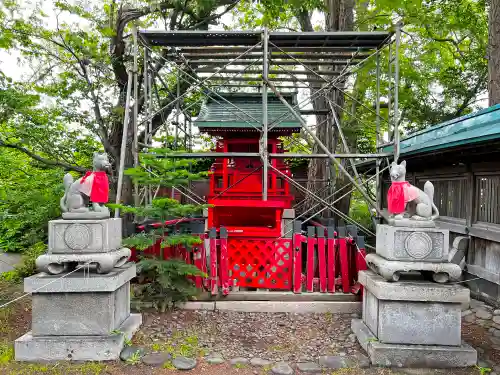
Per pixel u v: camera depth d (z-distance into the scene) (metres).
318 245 5.89
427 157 6.69
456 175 6.74
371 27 10.83
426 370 4.03
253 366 4.12
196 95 11.54
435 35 11.80
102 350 4.15
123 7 9.76
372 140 13.54
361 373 3.97
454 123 6.52
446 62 13.53
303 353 4.44
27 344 4.11
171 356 4.23
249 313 5.63
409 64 12.38
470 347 4.15
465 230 6.29
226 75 13.00
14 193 9.26
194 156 7.03
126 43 10.01
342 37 7.28
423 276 4.58
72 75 10.12
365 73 11.02
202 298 5.82
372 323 4.59
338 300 5.81
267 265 6.06
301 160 14.34
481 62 11.64
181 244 5.98
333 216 11.39
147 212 5.31
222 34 7.16
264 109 6.87
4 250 10.00
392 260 4.35
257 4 9.86
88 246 4.32
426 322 4.22
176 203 5.43
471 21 10.61
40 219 9.12
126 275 4.68
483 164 5.85
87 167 10.82
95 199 4.43
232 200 7.38
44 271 4.32
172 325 5.11
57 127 10.40
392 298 4.19
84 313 4.27
